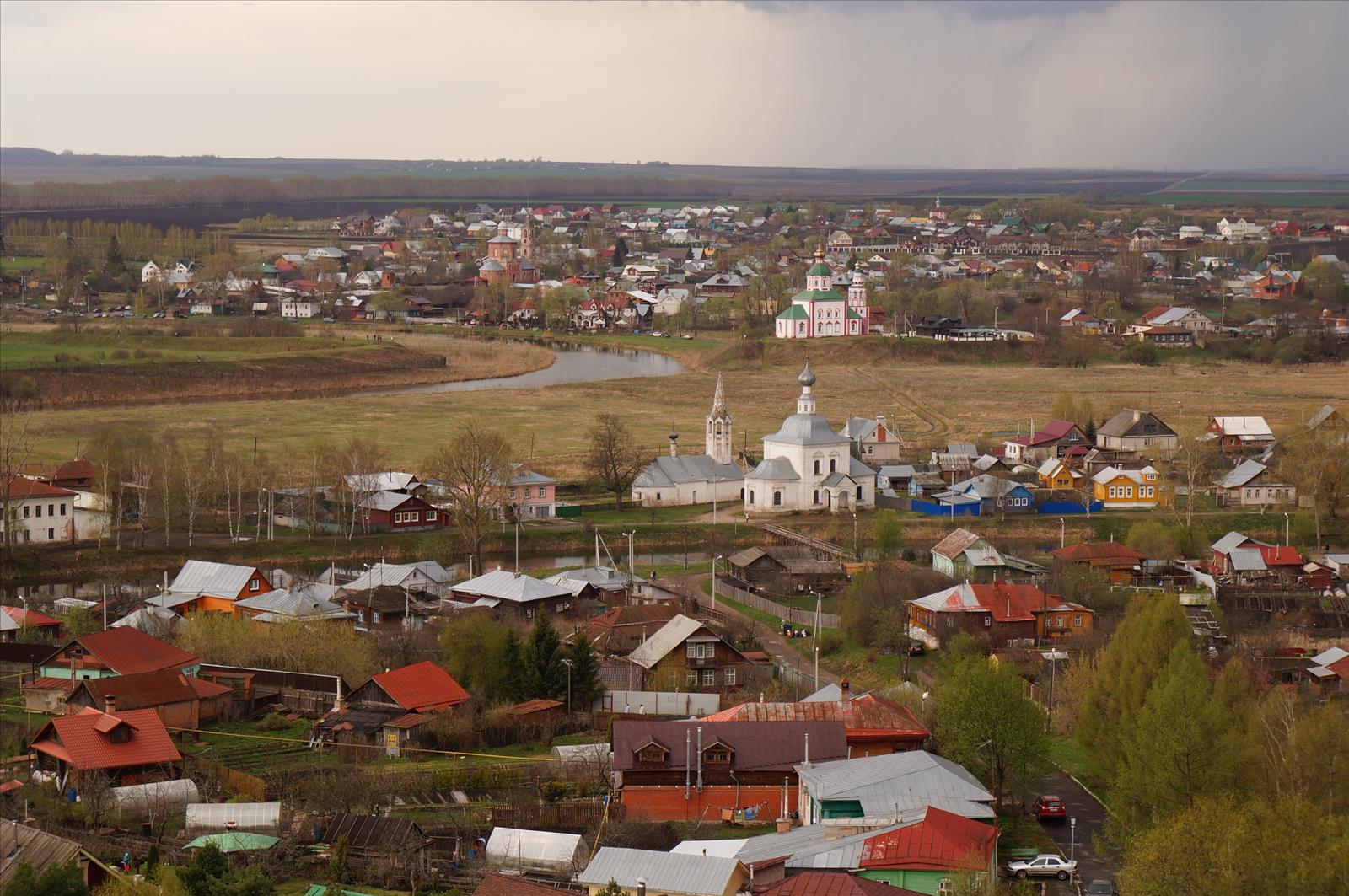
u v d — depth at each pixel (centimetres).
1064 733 15275
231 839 11450
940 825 10619
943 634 18112
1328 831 9962
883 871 10238
